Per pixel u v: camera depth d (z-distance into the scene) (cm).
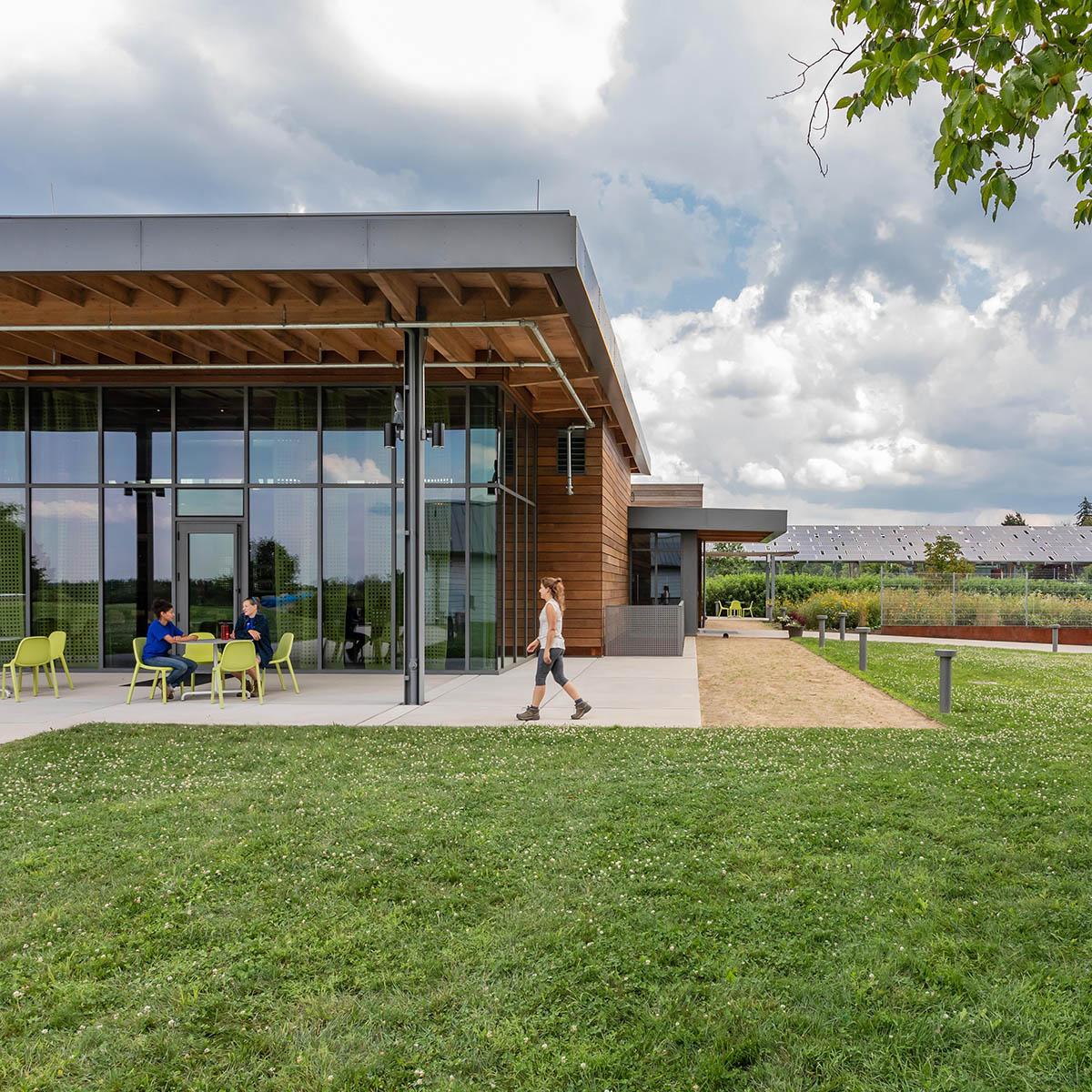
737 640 2364
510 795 571
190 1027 295
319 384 1408
